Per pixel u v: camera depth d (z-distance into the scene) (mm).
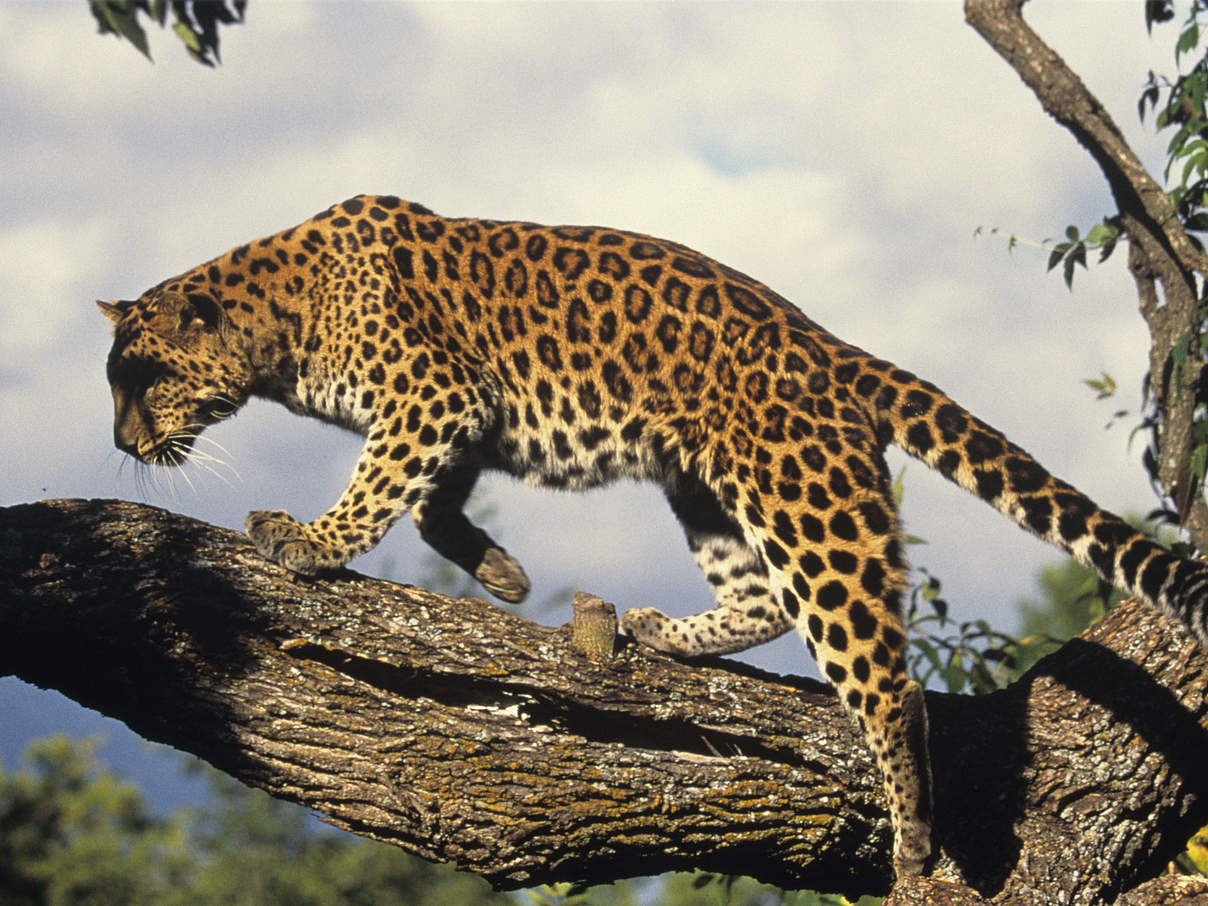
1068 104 10055
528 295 9992
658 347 9641
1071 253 10266
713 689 8523
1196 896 8266
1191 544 9961
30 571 7676
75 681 7832
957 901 7988
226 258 10227
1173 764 8461
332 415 10242
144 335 10164
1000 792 8500
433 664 8148
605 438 9945
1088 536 8672
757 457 9062
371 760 7941
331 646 8047
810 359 9211
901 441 9242
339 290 9977
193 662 7832
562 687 8273
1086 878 8297
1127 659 8688
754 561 9984
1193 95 10000
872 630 8688
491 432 10164
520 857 8062
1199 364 9812
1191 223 10141
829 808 8375
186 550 8055
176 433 10273
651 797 8117
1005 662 11375
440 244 10164
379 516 9414
